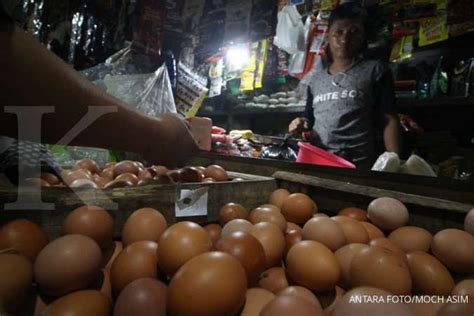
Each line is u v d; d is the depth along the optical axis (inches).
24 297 16.4
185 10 72.4
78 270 17.6
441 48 65.6
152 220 22.8
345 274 20.9
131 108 23.7
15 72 16.4
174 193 27.3
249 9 61.3
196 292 14.7
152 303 16.2
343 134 62.6
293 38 64.6
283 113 92.7
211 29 67.7
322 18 65.0
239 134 64.7
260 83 78.9
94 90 20.5
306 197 29.8
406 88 65.8
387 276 18.0
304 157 46.3
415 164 37.8
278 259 23.5
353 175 33.6
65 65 19.1
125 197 24.9
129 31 68.6
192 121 51.2
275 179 36.4
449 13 52.9
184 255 18.2
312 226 24.3
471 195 26.0
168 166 30.0
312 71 69.2
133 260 19.1
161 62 70.6
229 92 100.3
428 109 70.5
